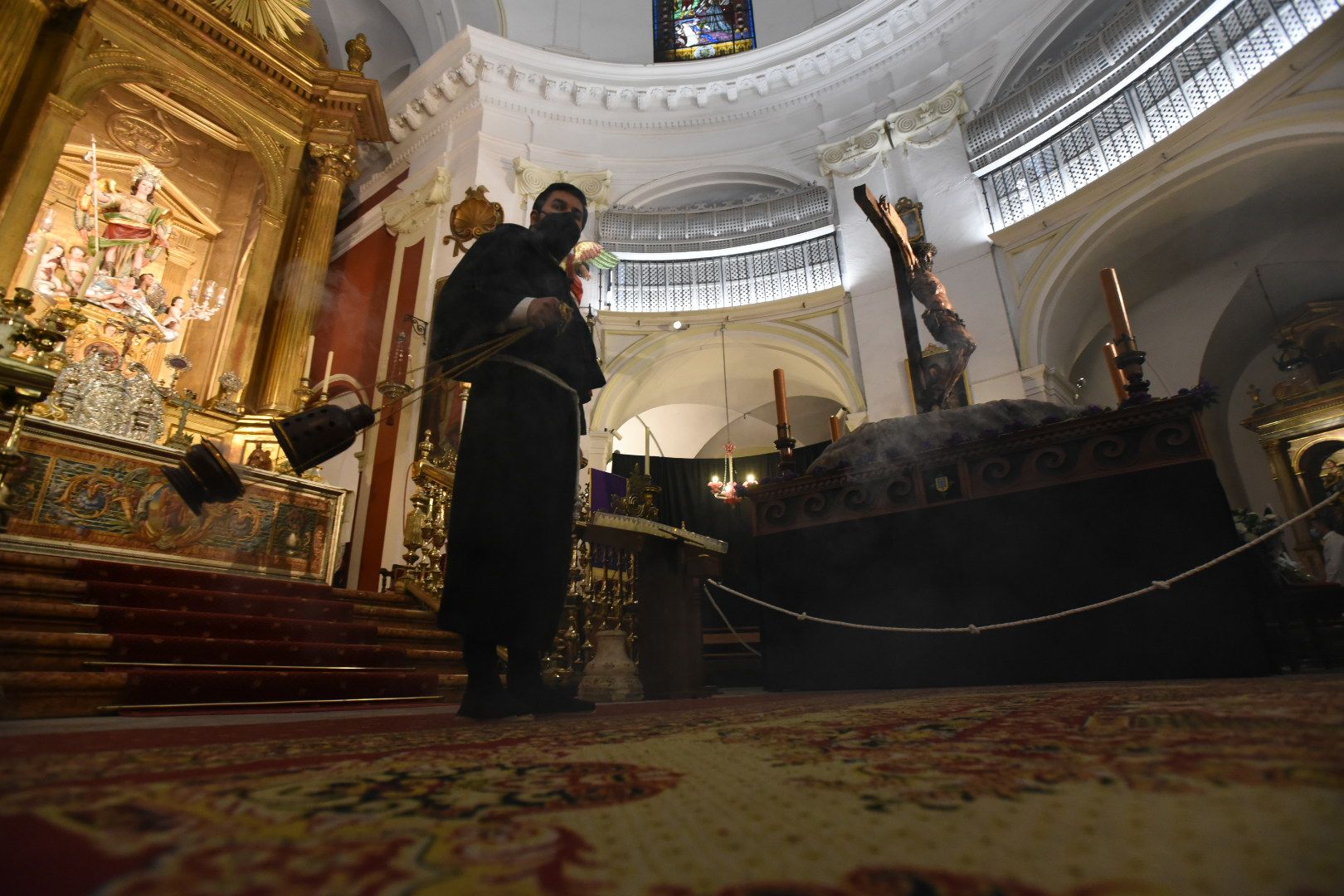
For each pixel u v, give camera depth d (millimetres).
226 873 367
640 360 11031
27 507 4758
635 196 12062
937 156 10367
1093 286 9352
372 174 12711
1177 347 10562
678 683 3559
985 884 334
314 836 457
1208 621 2828
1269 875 314
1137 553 3041
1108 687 2277
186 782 673
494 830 480
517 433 1968
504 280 2035
